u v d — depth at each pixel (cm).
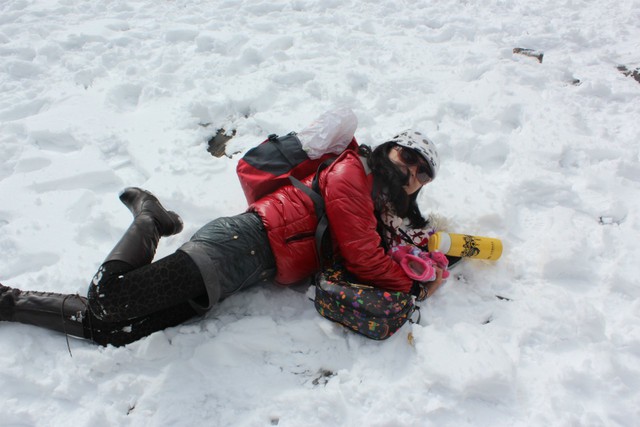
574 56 461
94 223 303
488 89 396
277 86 418
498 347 228
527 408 213
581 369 219
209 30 504
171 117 386
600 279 267
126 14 555
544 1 559
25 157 352
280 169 269
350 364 234
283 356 237
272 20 523
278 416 213
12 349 230
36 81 441
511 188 316
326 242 252
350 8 545
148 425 209
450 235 268
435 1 564
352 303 232
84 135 372
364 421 209
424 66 438
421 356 228
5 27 518
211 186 325
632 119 373
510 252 282
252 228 244
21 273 279
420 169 243
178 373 225
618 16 519
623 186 318
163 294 219
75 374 222
